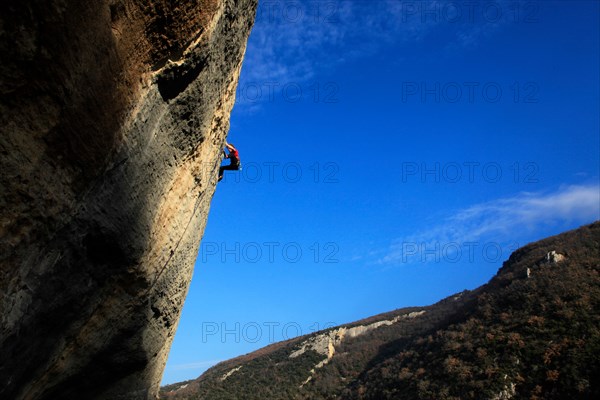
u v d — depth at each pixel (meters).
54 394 6.71
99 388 7.88
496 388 48.62
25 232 4.16
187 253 8.87
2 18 3.29
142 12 4.84
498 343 56.00
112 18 4.41
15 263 4.19
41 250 4.50
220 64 7.27
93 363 7.07
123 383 8.52
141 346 8.15
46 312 5.05
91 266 5.50
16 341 4.70
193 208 8.30
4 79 3.54
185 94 6.36
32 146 3.94
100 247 5.48
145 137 5.67
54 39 3.66
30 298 4.64
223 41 7.02
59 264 4.89
